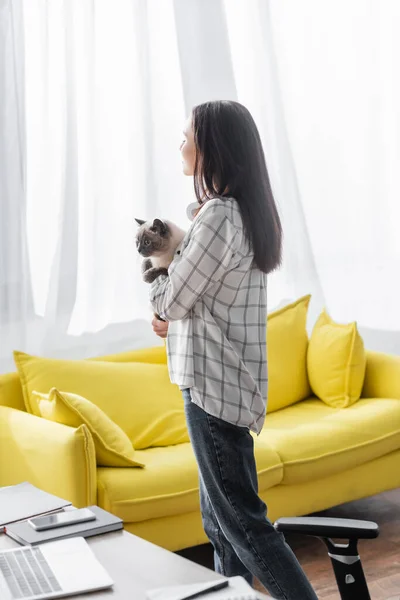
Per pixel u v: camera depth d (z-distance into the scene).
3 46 3.59
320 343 3.87
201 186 2.32
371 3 4.52
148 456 3.14
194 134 2.28
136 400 3.39
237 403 2.19
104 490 2.79
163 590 1.40
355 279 4.58
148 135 3.94
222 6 4.12
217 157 2.23
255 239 2.24
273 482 3.16
